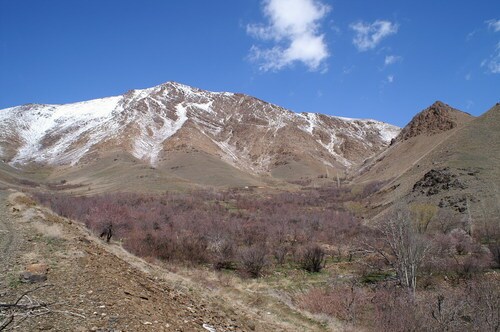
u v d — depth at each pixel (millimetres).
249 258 33219
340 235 53312
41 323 7086
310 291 26594
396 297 23172
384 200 79000
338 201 101125
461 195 57969
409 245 27141
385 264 35375
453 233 43156
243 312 15484
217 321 11148
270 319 16094
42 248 13055
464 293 23062
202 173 161625
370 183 116250
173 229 49031
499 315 18625
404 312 19953
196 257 34656
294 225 60750
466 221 49656
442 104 146500
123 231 40000
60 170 182875
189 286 16062
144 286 11656
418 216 48469
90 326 7309
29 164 196750
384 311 20766
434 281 29094
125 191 104250
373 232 47812
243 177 161000
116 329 7383
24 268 10477
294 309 20172
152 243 34812
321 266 37219
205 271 28891
